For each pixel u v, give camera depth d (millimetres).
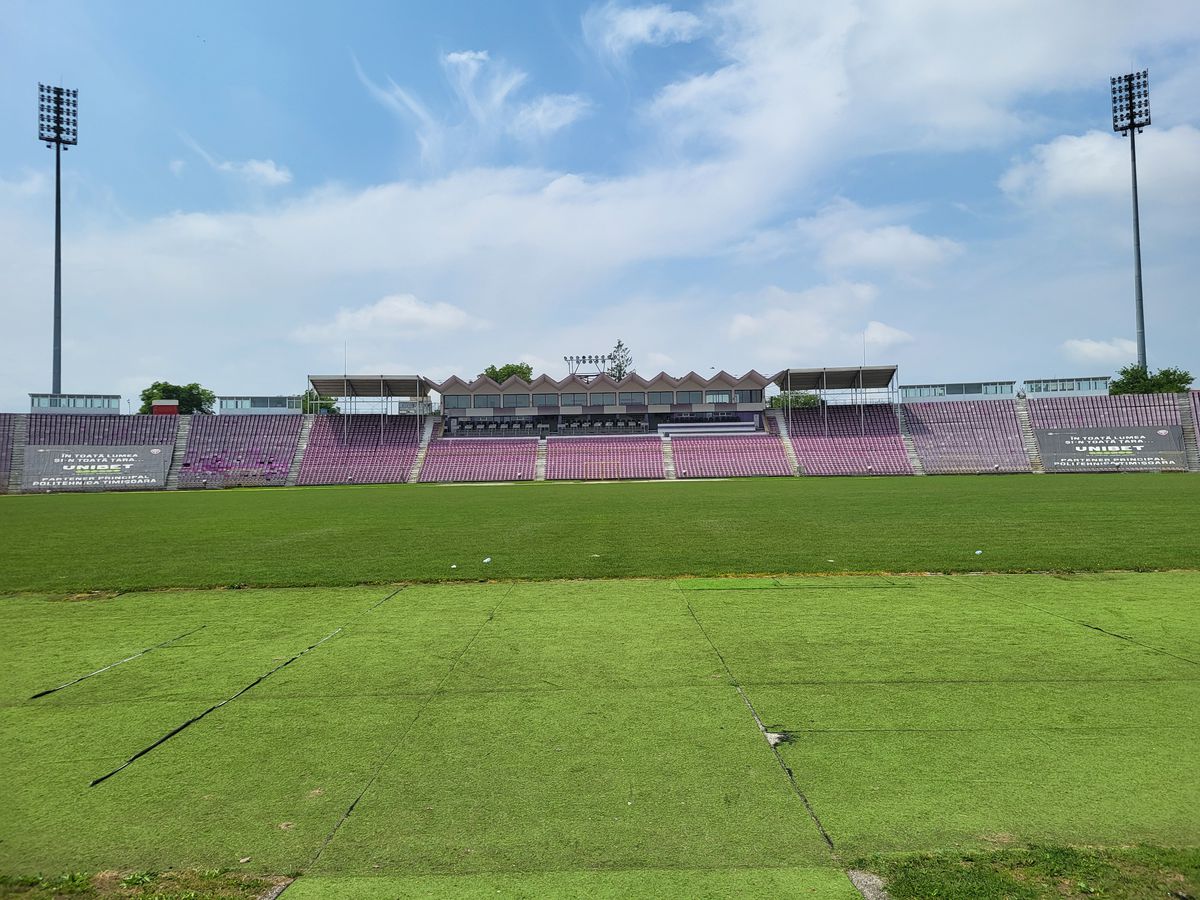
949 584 12156
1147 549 15531
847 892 3805
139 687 7297
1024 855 4125
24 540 21031
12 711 6652
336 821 4625
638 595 11656
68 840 4484
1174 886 3791
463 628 9602
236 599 11938
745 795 4863
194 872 4113
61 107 63781
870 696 6676
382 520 26297
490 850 4266
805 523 22500
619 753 5535
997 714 6176
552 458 68250
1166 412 64312
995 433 67312
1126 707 6281
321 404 76750
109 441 65875
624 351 124875
